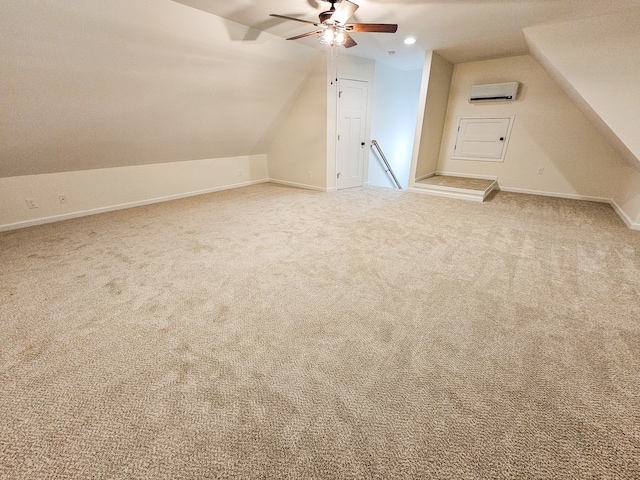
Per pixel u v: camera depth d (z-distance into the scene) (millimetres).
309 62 4262
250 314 1819
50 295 2014
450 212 3883
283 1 2564
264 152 5750
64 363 1437
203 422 1152
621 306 1861
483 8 2662
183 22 2750
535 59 4223
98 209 3879
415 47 4000
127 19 2447
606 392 1270
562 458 1019
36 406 1214
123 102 3117
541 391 1277
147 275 2287
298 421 1156
